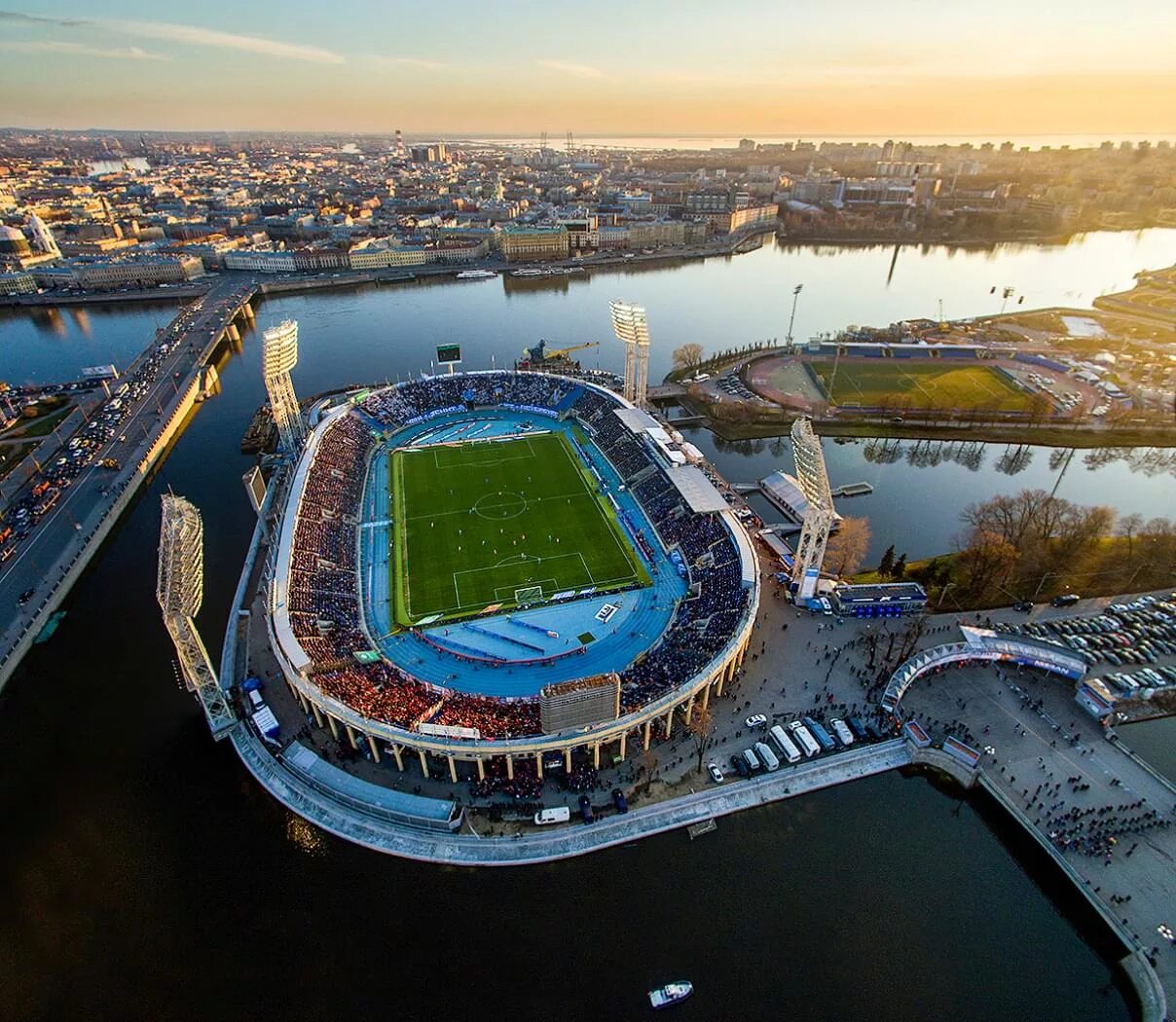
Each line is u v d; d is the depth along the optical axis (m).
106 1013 91.56
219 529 197.50
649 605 160.75
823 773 120.81
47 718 137.12
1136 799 115.62
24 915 103.12
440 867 107.50
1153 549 177.12
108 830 114.62
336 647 141.00
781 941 98.88
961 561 175.75
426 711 124.75
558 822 111.88
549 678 139.50
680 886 105.25
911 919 102.38
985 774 118.88
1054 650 140.62
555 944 98.00
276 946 98.50
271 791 118.81
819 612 158.00
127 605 169.88
